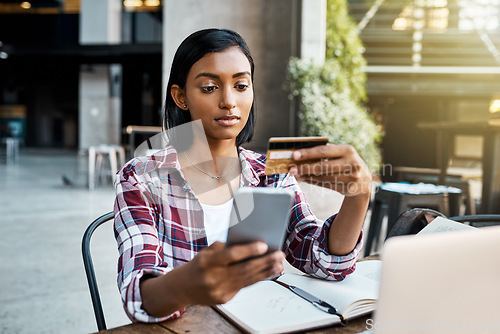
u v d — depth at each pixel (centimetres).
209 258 47
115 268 293
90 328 206
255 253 46
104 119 1455
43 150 1767
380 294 35
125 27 1406
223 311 67
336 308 69
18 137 1867
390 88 835
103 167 780
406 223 97
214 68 82
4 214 473
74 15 1516
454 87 831
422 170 346
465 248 37
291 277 84
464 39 822
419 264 36
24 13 1522
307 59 529
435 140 902
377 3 825
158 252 77
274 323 63
